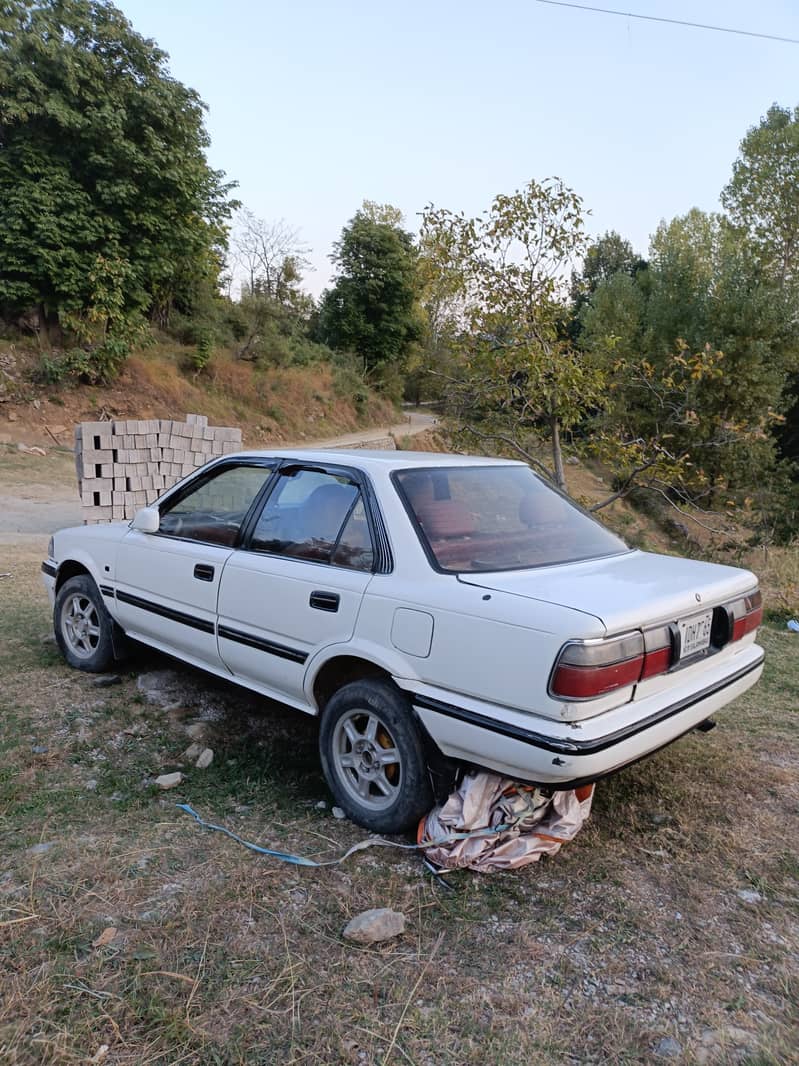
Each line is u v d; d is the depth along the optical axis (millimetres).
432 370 9492
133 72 26781
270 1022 2111
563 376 8328
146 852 2939
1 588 7473
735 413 23688
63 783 3502
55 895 2646
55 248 25406
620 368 9484
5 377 24125
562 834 2990
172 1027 2066
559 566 3238
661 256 29562
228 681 3955
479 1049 2047
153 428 11969
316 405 37781
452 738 2805
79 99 25391
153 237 27844
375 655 3025
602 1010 2205
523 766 2604
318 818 3271
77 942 2406
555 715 2512
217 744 3977
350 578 3211
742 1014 2207
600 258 56844
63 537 5145
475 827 2912
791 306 24812
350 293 48875
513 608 2678
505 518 3490
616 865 2988
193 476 4336
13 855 2893
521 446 9547
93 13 26062
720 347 24500
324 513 3492
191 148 28938
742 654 3449
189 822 3191
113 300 26188
